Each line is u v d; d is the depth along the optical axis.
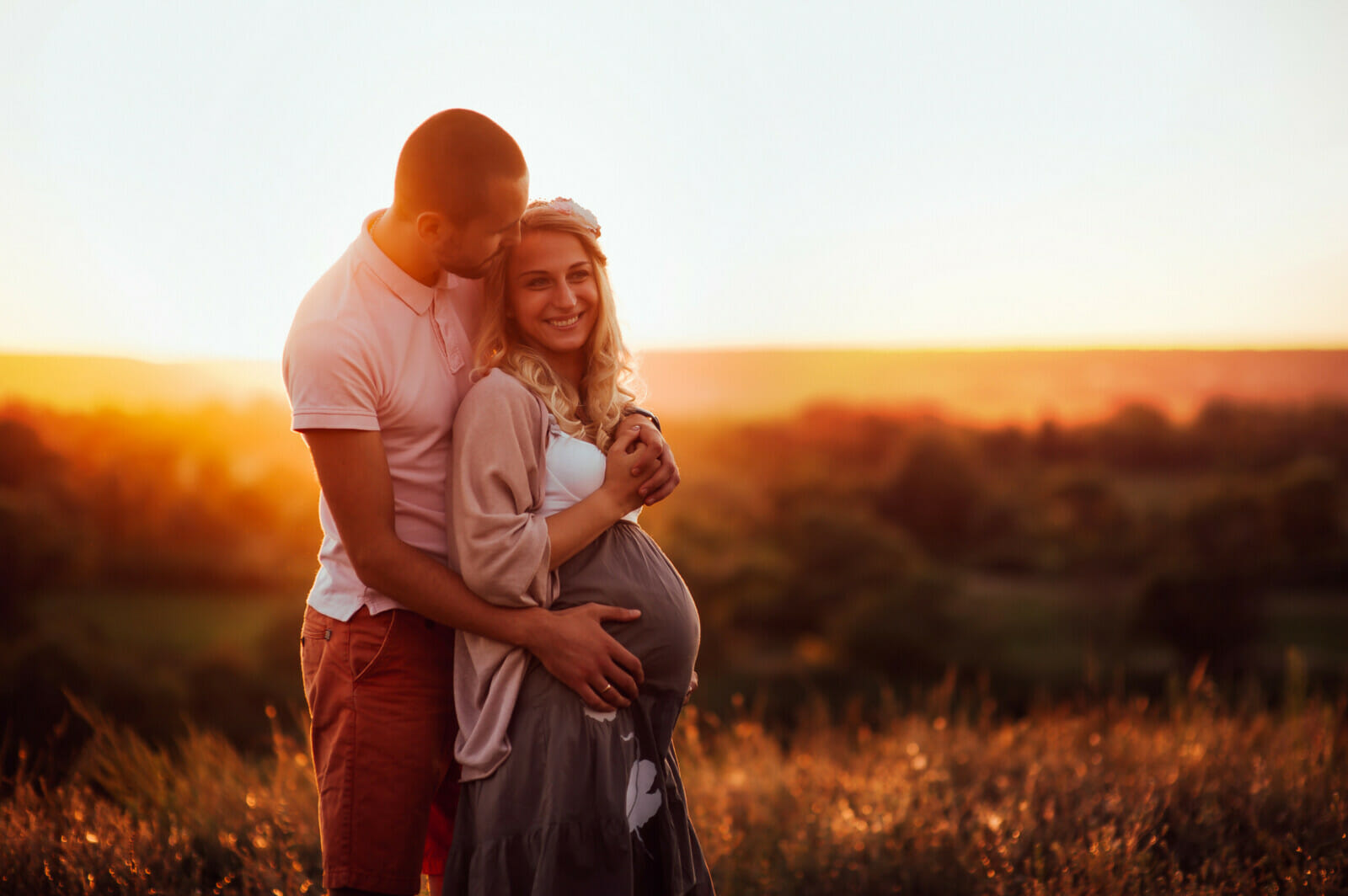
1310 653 38.00
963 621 41.97
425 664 2.14
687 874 2.17
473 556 1.99
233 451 47.41
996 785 3.83
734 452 61.81
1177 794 3.47
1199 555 44.72
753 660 39.22
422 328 2.12
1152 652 41.12
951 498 55.06
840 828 3.37
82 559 40.25
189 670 29.42
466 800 2.08
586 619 2.06
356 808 2.09
